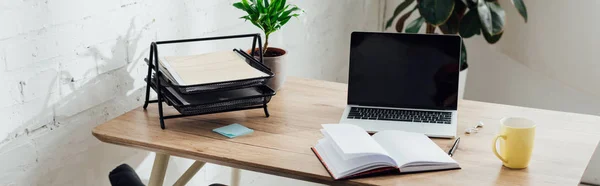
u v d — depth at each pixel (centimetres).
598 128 172
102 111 181
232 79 167
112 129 167
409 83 183
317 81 210
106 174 189
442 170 146
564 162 150
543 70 320
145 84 196
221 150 155
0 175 156
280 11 196
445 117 176
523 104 343
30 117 160
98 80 177
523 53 329
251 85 171
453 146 156
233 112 180
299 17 271
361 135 151
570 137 165
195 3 209
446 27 306
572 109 322
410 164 143
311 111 183
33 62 157
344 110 183
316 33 289
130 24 184
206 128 169
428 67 182
